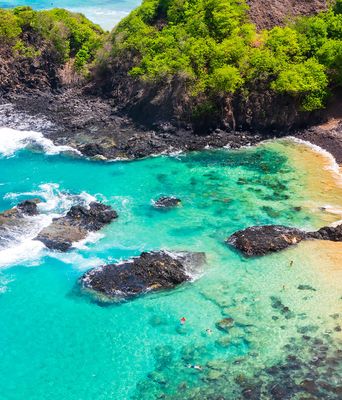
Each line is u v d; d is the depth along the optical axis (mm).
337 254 41531
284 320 35688
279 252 42000
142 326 36125
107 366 33438
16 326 36625
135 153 58406
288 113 61406
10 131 63656
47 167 56750
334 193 50094
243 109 61625
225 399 30531
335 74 62688
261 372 32125
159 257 40812
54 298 38719
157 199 50656
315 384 31078
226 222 46656
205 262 41375
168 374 32531
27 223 46250
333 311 36219
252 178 53625
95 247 43750
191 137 61031
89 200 50188
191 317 36500
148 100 63844
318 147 58750
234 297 37906
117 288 38594
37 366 33719
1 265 41656
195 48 62969
